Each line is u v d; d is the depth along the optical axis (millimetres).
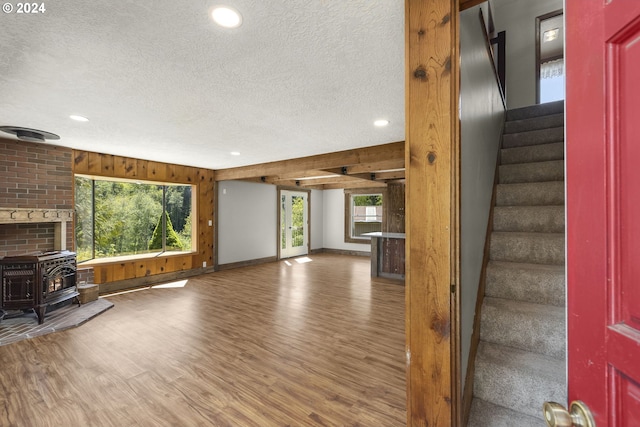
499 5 4926
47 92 2271
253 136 3609
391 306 4008
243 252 7043
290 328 3232
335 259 8156
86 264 4547
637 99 477
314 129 3328
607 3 524
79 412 1844
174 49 1693
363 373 2314
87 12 1356
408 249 1153
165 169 5445
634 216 483
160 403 1937
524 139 3012
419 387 1129
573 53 602
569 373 603
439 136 1090
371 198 8859
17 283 3205
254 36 1575
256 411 1863
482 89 2035
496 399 1487
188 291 4801
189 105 2568
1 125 3080
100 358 2543
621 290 503
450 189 1071
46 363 2453
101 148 4234
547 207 2154
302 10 1368
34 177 3822
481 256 1851
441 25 1092
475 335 1591
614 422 508
